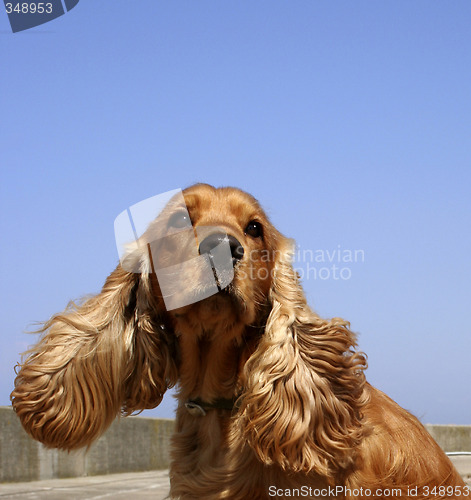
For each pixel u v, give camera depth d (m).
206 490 1.19
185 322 1.20
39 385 1.21
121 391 1.24
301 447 1.16
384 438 1.22
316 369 1.19
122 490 2.45
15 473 2.62
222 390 1.22
